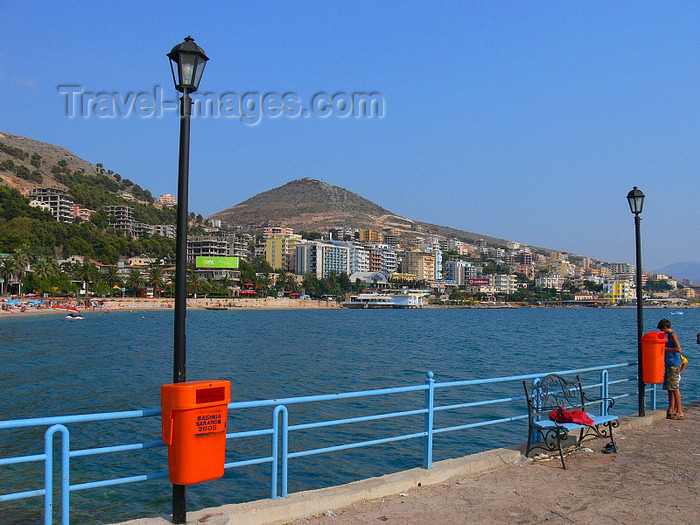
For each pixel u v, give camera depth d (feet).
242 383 104.58
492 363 147.43
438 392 90.68
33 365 126.93
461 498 25.59
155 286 605.31
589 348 199.72
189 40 21.47
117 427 65.62
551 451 33.04
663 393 86.63
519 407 77.51
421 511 23.97
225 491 45.73
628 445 34.96
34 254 528.22
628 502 25.21
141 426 66.08
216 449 20.39
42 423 19.38
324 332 282.77
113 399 85.46
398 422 68.18
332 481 48.32
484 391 92.17
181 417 19.72
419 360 152.76
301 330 297.53
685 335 296.51
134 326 301.43
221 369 126.62
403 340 233.55
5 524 38.22
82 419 19.98
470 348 196.44
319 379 111.24
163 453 55.93
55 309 433.07
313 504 23.70
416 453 55.57
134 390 93.76
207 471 20.15
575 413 31.24
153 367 126.62
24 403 81.82
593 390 89.97
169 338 218.79
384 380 110.83
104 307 496.64
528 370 132.26
